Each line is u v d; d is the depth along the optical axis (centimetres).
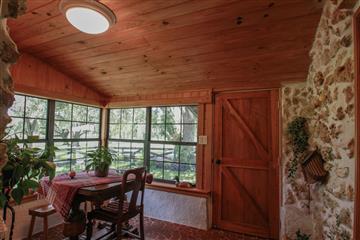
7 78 90
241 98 311
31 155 150
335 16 161
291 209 246
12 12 88
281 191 279
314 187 226
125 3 184
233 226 306
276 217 283
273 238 283
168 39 229
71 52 274
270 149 291
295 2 171
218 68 271
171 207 336
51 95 311
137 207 268
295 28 196
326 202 190
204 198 316
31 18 213
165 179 365
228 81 298
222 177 318
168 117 370
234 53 239
